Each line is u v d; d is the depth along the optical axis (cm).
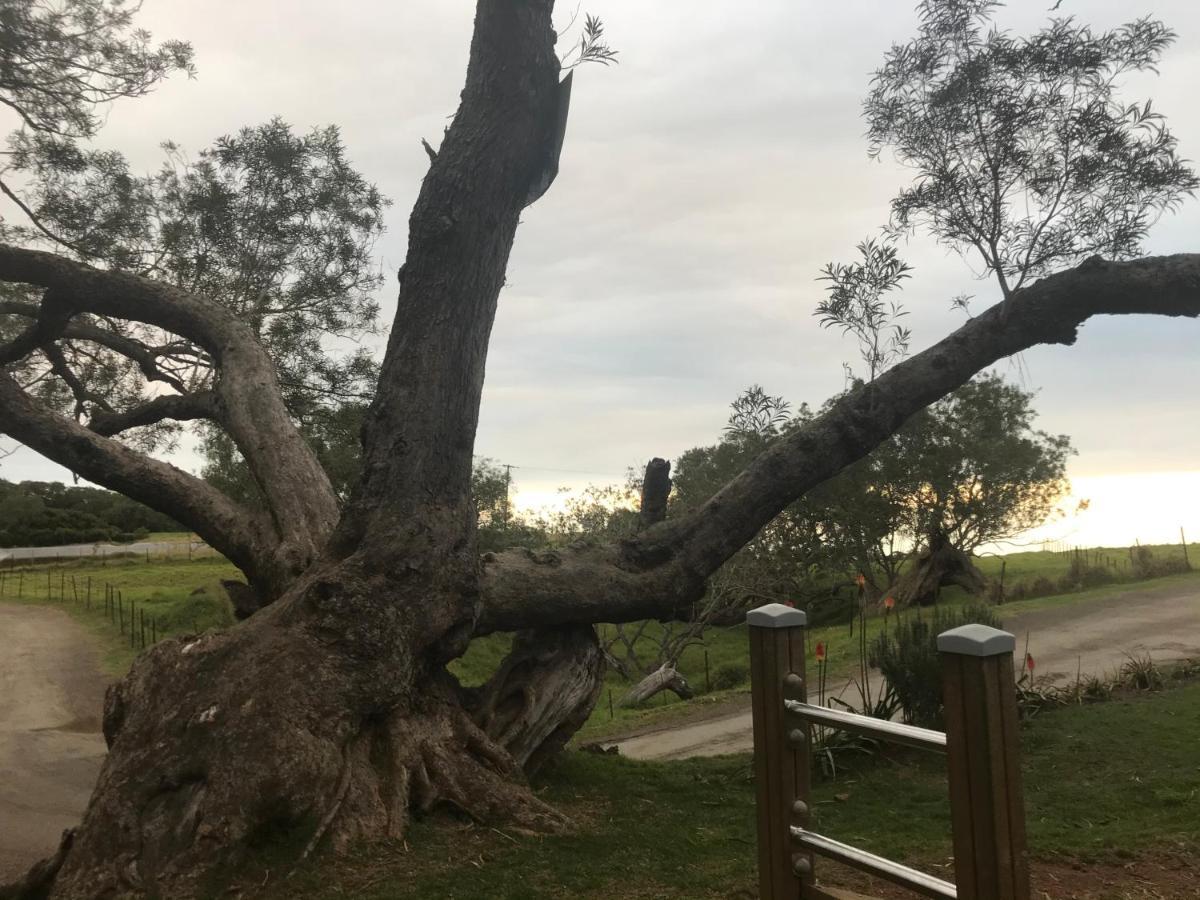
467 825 582
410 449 657
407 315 685
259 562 787
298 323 1376
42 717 1770
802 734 321
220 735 539
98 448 859
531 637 802
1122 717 923
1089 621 1795
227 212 1327
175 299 991
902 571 3206
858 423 830
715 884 464
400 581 627
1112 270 834
